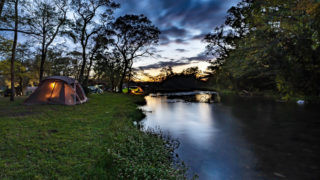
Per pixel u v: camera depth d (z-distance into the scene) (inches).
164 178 126.8
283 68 175.9
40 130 235.8
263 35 183.0
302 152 219.3
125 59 1398.9
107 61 1350.9
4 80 1718.8
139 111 527.5
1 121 275.3
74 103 514.0
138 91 1438.2
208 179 160.4
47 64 1357.0
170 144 253.3
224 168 182.7
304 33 148.7
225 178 162.1
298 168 178.5
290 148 233.9
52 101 491.8
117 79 1681.8
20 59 898.1
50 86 500.1
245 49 214.4
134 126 319.3
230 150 233.8
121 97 924.6
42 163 142.4
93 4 871.1
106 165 146.6
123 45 1393.9
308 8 131.5
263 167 183.2
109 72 1466.5
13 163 140.0
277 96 837.8
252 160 200.7
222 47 1446.9
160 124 396.8
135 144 192.2
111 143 193.3
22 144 180.2
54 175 125.5
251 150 231.8
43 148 173.8
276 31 170.9
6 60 775.1
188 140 279.0
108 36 1267.2
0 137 197.5
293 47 165.8
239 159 204.4
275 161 196.9
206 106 703.7
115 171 136.6
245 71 245.8
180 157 210.8
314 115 426.3
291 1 145.6
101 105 549.0
